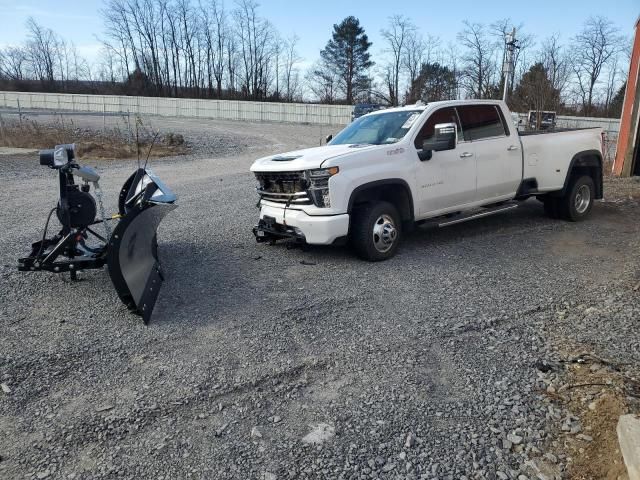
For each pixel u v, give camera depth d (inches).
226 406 128.4
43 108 2156.7
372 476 103.7
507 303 192.2
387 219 248.4
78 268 204.5
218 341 163.9
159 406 128.5
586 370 140.4
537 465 106.0
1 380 141.6
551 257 254.4
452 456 109.0
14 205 411.8
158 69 2933.1
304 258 255.3
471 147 276.4
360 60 2896.2
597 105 1852.9
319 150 255.4
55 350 158.9
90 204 207.3
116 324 178.2
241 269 238.7
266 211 254.5
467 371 142.8
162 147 931.3
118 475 105.2
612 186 474.9
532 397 129.1
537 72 1309.1
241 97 2910.9
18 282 222.4
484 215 288.4
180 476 104.7
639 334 162.4
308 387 136.6
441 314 182.5
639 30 506.9
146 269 192.9
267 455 110.4
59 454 111.7
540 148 309.1
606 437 111.6
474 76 1905.8
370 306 191.5
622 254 258.5
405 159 250.2
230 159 814.5
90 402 131.0
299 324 175.9
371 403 128.6
